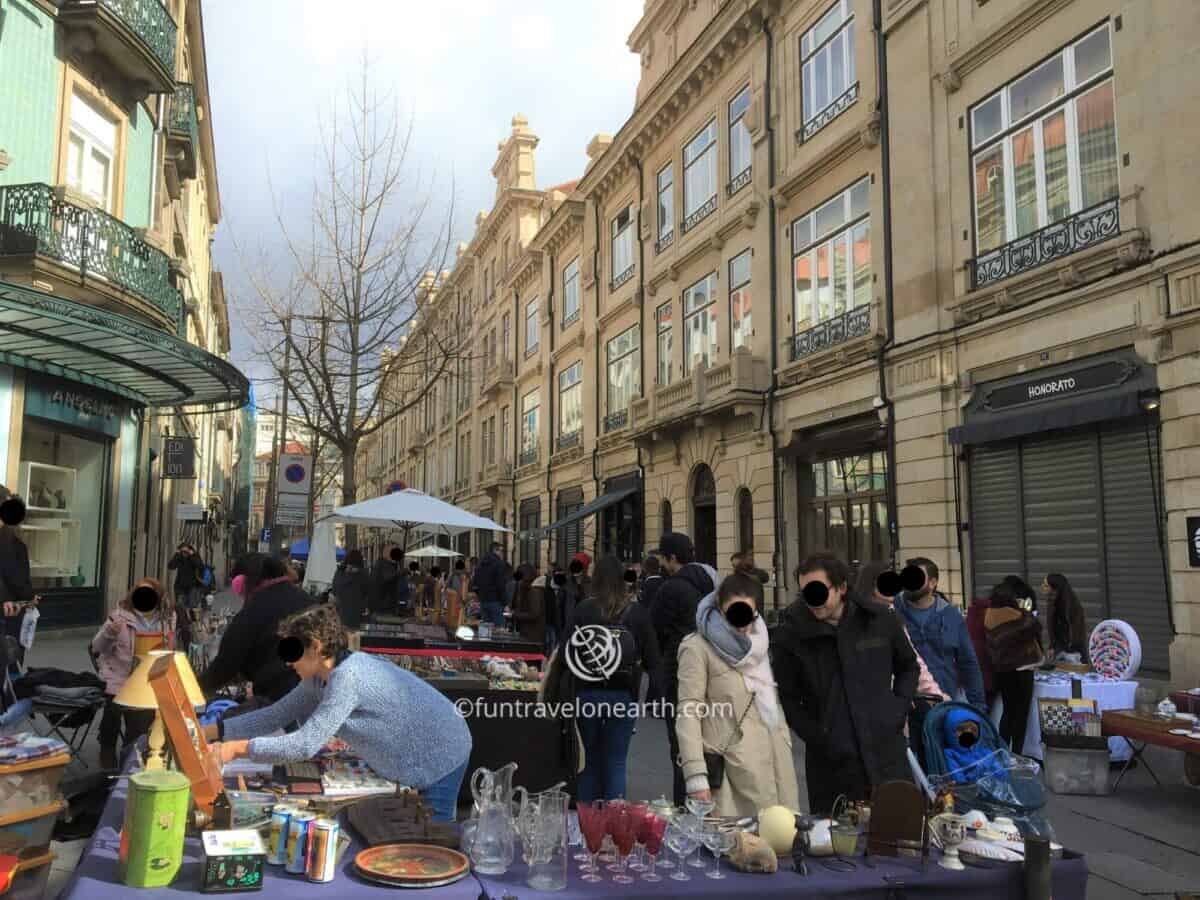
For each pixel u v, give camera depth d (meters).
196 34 22.89
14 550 7.38
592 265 26.14
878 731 3.61
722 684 3.79
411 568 20.73
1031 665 6.57
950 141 12.62
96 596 15.78
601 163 24.80
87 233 13.20
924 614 5.11
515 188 34.69
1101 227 10.09
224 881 2.47
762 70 17.45
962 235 12.30
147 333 11.52
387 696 3.43
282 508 13.21
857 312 14.37
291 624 3.48
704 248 19.47
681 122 21.08
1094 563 10.15
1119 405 9.52
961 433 11.78
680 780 5.28
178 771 3.00
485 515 36.72
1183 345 9.01
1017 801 3.55
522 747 5.54
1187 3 9.19
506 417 35.22
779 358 16.66
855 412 14.23
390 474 64.19
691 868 2.90
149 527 21.23
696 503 19.52
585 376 26.17
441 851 2.83
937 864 3.00
